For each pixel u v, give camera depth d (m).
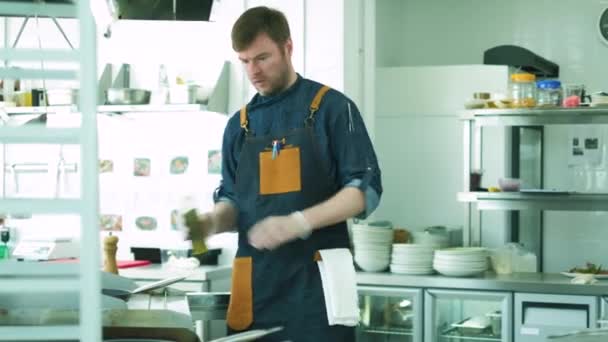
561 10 6.53
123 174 5.56
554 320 4.40
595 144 6.41
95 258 0.97
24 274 1.04
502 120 4.93
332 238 2.50
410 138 5.84
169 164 5.51
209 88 5.20
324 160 2.51
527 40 6.62
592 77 6.46
